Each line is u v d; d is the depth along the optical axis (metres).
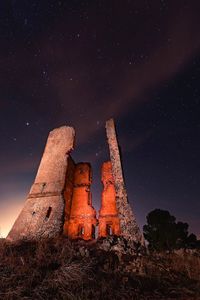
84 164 20.69
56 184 16.12
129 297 5.93
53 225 13.69
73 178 19.75
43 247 9.17
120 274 7.46
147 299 5.81
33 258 8.00
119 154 16.23
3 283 6.19
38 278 6.66
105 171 19.77
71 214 17.58
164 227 14.84
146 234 15.37
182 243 14.29
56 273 6.89
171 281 7.28
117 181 14.55
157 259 9.53
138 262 8.60
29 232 13.48
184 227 15.41
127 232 12.00
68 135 19.52
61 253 8.41
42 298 5.62
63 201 14.97
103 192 18.48
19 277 6.61
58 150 18.66
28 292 5.90
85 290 6.10
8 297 5.56
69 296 5.69
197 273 7.89
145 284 6.89
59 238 11.42
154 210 16.17
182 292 6.29
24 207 15.30
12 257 7.91
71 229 16.77
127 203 13.30
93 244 11.78
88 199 18.23
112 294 6.05
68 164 18.62
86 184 19.16
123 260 8.94
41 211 14.70
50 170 17.23
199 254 10.52
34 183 16.72
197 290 6.38
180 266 8.68
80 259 8.22
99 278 6.99
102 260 8.64
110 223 16.72
